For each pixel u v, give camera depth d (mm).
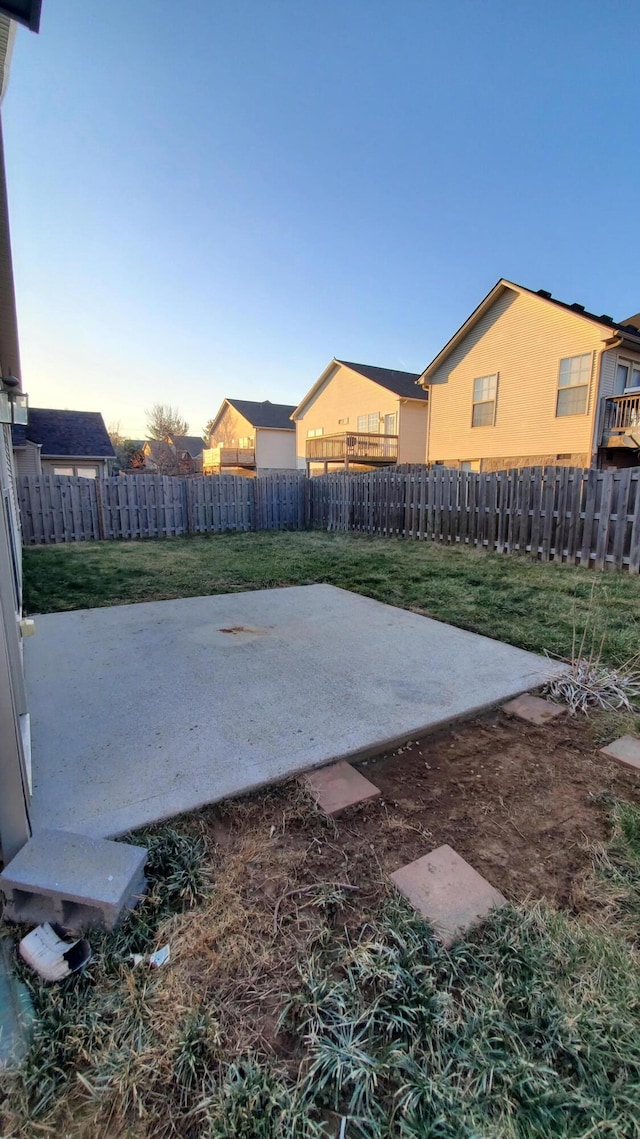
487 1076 955
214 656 3250
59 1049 1007
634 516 5539
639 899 1374
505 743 2234
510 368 14445
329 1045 1010
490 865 1515
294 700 2596
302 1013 1076
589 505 5977
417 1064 979
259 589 5309
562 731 2332
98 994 1119
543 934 1262
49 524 9383
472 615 4152
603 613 4094
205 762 2027
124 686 2773
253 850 1576
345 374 22891
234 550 8109
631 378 13555
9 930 1282
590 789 1890
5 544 1753
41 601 4785
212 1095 927
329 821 1719
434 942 1241
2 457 3463
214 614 4293
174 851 1553
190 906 1360
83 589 5297
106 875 1325
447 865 1515
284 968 1183
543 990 1117
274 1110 905
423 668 3033
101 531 9898
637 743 2205
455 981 1147
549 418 13656
